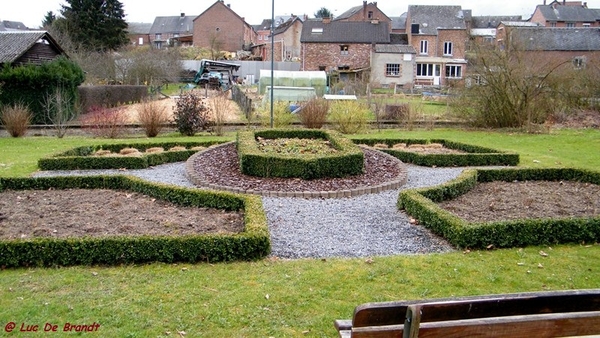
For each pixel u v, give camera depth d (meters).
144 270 4.79
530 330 2.43
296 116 19.22
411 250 5.55
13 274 4.69
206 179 8.93
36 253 4.88
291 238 5.92
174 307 3.96
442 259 5.14
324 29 48.84
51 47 26.00
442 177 10.09
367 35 48.41
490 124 20.03
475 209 7.02
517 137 17.20
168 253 4.98
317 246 5.64
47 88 21.09
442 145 14.48
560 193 8.16
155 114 17.12
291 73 31.25
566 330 2.47
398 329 2.39
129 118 21.81
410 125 19.28
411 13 50.09
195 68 53.34
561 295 2.51
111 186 8.29
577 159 12.67
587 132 18.55
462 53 49.12
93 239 4.94
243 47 67.38
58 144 14.92
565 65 20.59
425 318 2.36
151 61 40.59
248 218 5.77
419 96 34.34
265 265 4.94
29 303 4.02
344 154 9.26
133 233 5.66
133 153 12.62
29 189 8.16
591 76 21.22
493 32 60.81
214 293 4.25
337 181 8.89
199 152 11.38
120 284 4.43
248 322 3.74
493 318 2.42
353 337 2.38
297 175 8.97
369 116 20.56
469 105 20.14
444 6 50.69
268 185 8.52
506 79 19.30
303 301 4.10
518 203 7.40
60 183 8.25
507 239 5.57
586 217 6.00
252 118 19.61
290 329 3.65
